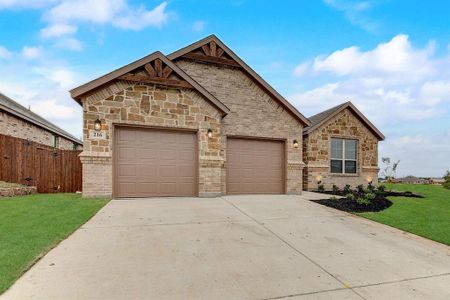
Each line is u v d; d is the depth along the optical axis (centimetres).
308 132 1413
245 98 1115
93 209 687
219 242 492
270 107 1142
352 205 855
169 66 918
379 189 1327
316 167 1422
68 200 801
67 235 492
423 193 1291
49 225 539
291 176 1150
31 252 402
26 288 310
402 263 426
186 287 326
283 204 862
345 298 315
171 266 384
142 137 906
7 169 1012
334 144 1494
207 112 973
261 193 1113
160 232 534
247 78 1127
